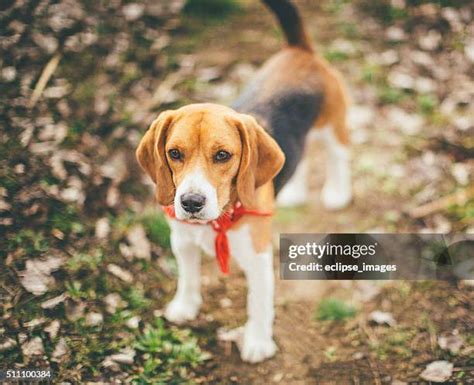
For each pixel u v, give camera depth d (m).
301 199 1.72
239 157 1.26
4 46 1.69
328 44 2.05
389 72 1.98
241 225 1.31
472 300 1.53
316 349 1.46
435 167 1.77
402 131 1.85
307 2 2.21
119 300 1.46
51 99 1.66
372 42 2.07
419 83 1.95
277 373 1.41
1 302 1.40
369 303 1.53
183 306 1.47
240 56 1.99
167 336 1.44
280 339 1.47
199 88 1.87
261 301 1.39
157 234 1.57
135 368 1.38
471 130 1.83
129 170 1.65
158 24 1.99
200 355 1.42
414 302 1.53
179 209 1.22
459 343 1.45
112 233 1.54
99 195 1.58
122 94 1.77
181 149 1.23
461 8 2.13
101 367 1.37
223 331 1.47
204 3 2.12
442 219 1.67
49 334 1.39
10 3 1.74
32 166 1.55
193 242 1.38
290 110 1.48
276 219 1.69
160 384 1.37
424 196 1.71
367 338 1.47
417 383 1.40
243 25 2.11
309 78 1.54
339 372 1.42
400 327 1.49
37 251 1.47
